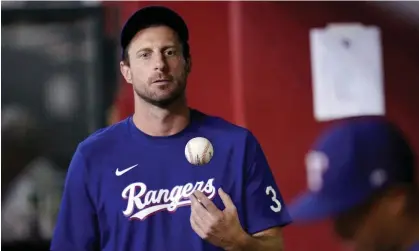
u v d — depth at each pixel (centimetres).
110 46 1441
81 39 1453
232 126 719
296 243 1260
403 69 1341
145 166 689
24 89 1486
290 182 1332
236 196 688
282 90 1344
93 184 689
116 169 690
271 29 1345
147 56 677
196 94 1361
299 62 1345
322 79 1339
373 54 1339
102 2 1436
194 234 671
